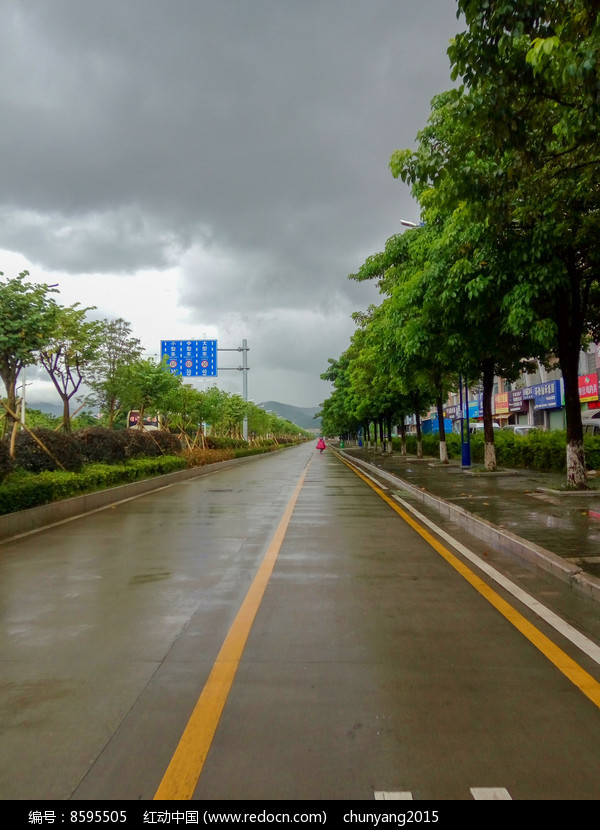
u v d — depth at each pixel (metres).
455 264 12.01
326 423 89.31
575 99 7.45
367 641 5.09
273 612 5.91
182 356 39.25
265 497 17.14
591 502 13.07
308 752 3.33
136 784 3.07
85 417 40.62
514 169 8.11
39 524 11.73
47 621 5.72
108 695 4.09
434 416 74.06
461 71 6.75
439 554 8.73
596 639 5.12
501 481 19.03
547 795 2.96
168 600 6.38
